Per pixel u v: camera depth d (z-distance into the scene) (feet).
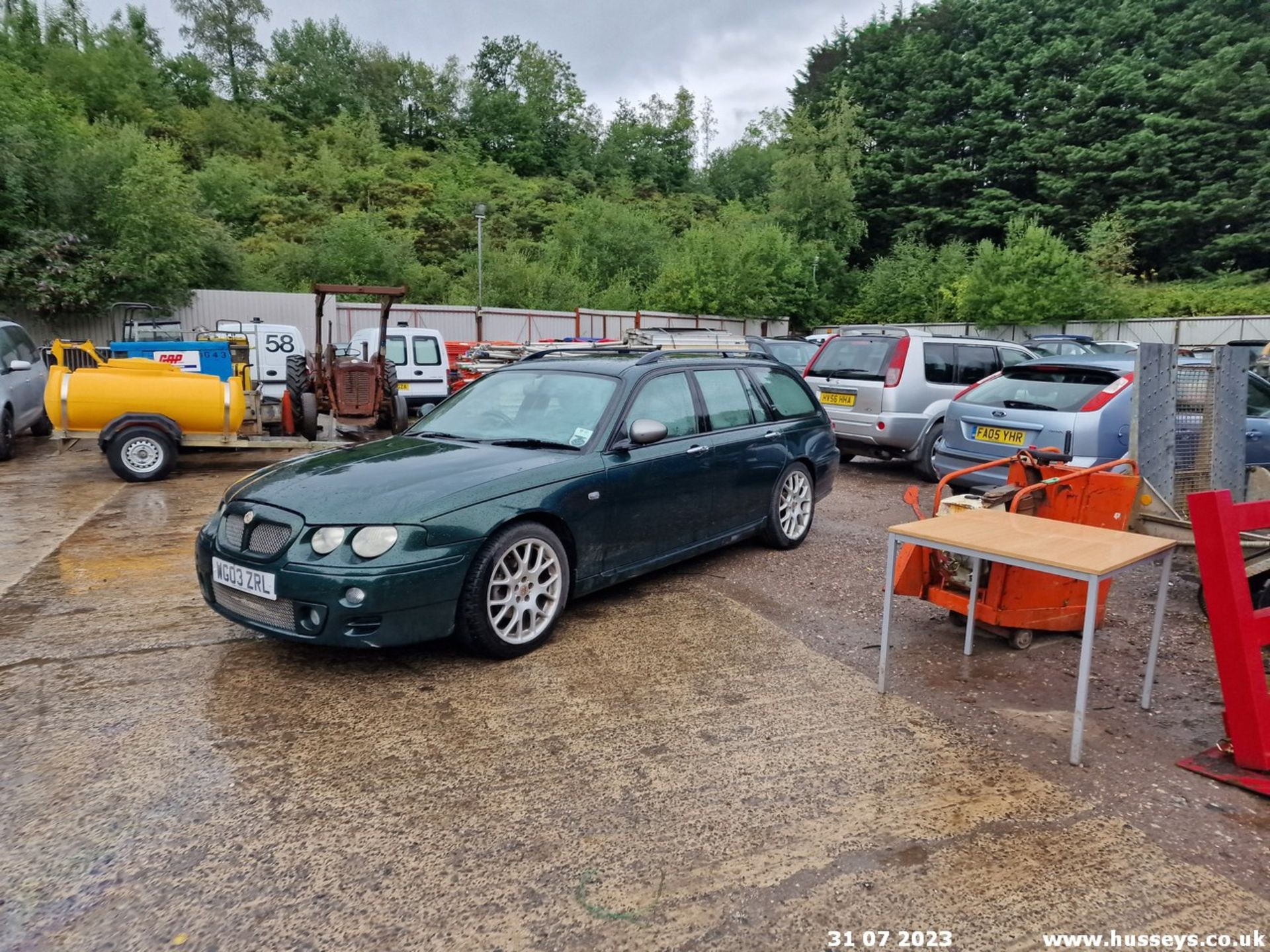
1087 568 9.73
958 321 104.99
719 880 7.93
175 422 30.53
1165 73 126.93
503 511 12.98
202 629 14.58
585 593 15.01
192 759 10.05
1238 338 80.74
